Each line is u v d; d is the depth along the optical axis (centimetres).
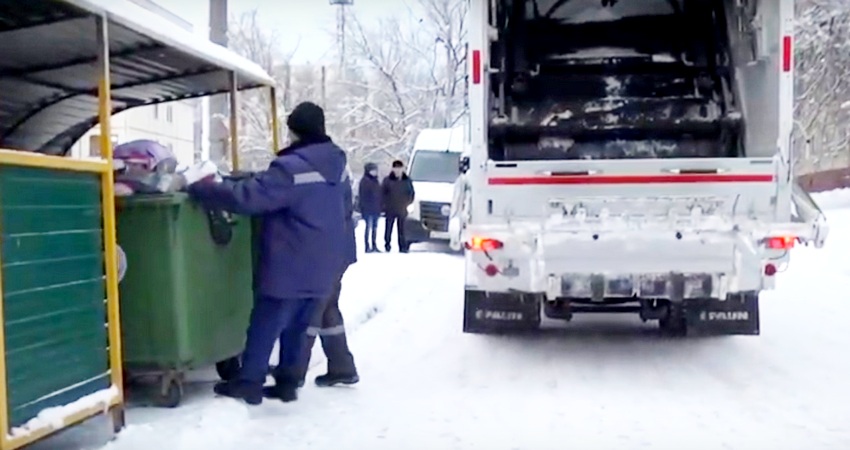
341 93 4012
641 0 912
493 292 721
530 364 721
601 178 676
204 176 546
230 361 631
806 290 1153
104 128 477
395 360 739
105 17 479
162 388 559
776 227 643
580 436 515
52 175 435
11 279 402
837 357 732
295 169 554
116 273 489
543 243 653
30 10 481
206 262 565
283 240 560
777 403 586
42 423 416
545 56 916
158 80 696
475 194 686
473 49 703
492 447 494
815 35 3164
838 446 489
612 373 685
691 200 672
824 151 3434
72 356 448
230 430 518
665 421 545
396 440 508
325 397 609
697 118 840
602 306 768
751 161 670
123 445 479
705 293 649
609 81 887
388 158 3878
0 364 390
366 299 1008
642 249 645
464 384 652
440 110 3859
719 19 869
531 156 844
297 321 588
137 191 536
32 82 687
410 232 1752
